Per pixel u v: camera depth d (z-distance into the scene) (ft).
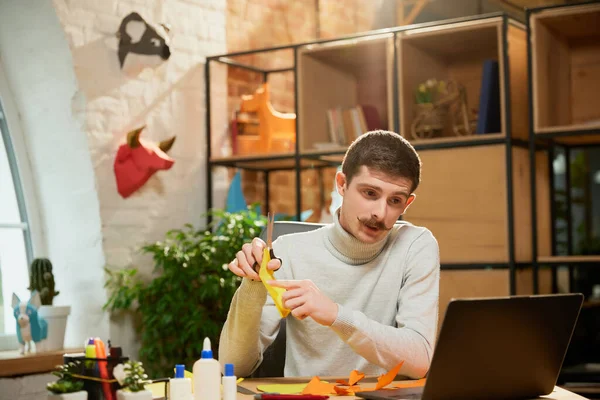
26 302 10.07
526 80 11.98
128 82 11.68
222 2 13.37
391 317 6.20
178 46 12.51
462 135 12.42
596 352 12.62
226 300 11.32
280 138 13.28
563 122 12.41
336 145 12.51
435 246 6.32
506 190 11.09
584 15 11.29
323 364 6.12
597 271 16.55
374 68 13.93
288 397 4.58
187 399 4.31
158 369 11.46
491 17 11.39
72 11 10.91
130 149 11.48
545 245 12.09
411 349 5.40
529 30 11.39
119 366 4.17
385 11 16.62
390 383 5.12
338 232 6.18
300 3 15.24
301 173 14.83
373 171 5.54
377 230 5.74
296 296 5.03
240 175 13.48
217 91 13.23
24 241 11.43
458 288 11.34
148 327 11.25
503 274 11.05
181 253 11.37
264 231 6.84
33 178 11.55
